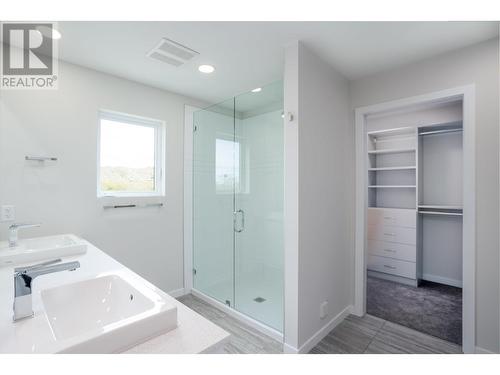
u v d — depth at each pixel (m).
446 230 3.48
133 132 2.72
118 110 2.49
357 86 2.55
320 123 2.14
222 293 2.83
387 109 2.38
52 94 2.12
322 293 2.17
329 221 2.27
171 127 2.91
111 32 1.79
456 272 3.40
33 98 2.03
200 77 2.52
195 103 3.12
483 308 1.87
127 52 2.05
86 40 1.88
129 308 1.09
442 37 1.85
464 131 1.95
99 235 2.38
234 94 2.96
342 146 2.49
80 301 1.17
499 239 1.82
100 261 1.57
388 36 1.83
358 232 2.55
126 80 2.55
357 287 2.56
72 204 2.21
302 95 1.92
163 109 2.83
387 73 2.37
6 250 1.63
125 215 2.57
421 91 2.17
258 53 2.06
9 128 1.93
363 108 2.50
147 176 2.82
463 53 1.97
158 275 2.82
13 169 1.94
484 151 1.88
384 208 3.69
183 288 3.05
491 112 1.86
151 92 2.74
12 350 0.74
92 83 2.33
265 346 2.07
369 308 2.74
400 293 3.16
